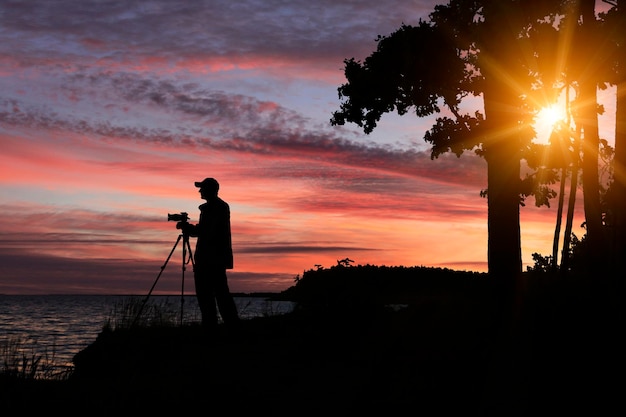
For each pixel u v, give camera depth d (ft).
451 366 27.17
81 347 48.42
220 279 36.76
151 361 30.09
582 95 59.98
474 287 65.41
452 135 59.57
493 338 34.04
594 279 53.11
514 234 58.39
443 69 60.85
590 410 20.84
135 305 39.45
